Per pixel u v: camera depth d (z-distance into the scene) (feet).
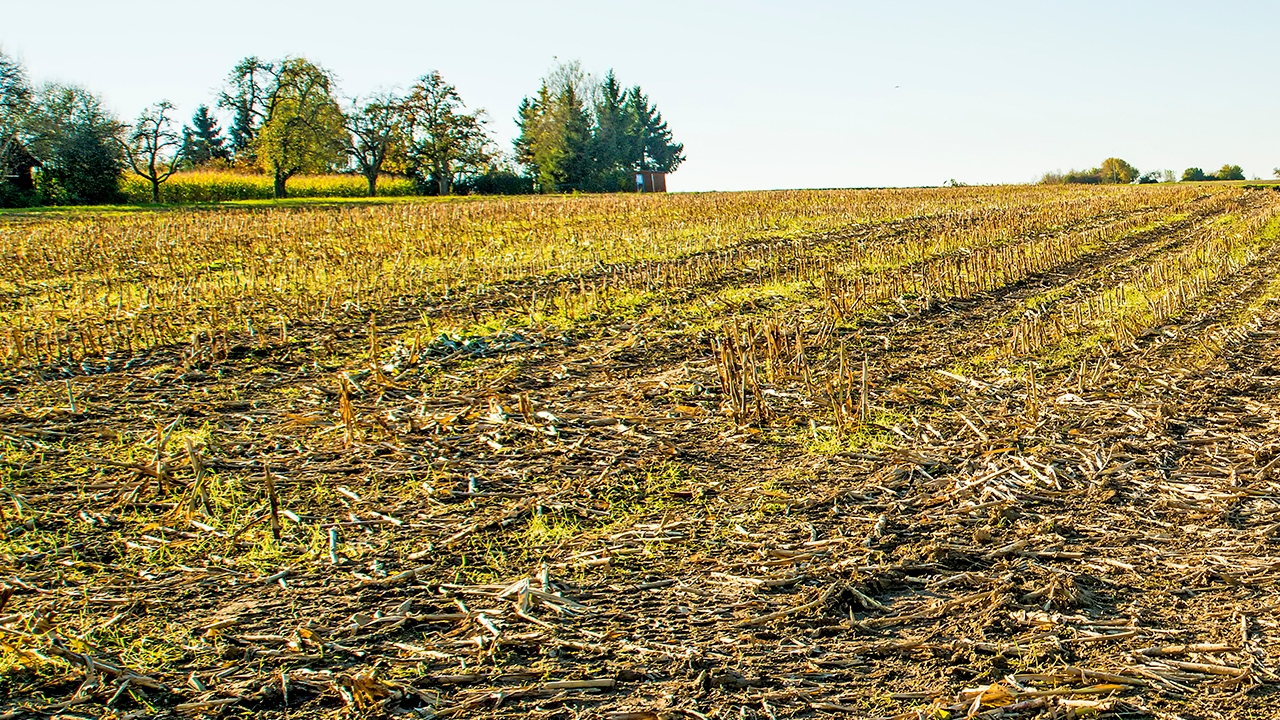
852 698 14.66
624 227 96.27
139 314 47.16
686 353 39.09
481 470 24.72
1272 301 49.55
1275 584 18.15
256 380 34.53
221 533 20.61
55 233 88.69
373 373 34.91
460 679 15.07
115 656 15.67
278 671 15.31
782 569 18.97
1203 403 30.42
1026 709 14.33
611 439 27.32
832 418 28.99
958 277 54.19
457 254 72.64
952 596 17.89
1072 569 19.01
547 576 18.39
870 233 89.92
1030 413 28.89
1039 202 135.33
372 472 24.52
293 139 239.50
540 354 38.73
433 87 263.08
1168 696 14.67
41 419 29.35
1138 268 65.00
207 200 220.64
